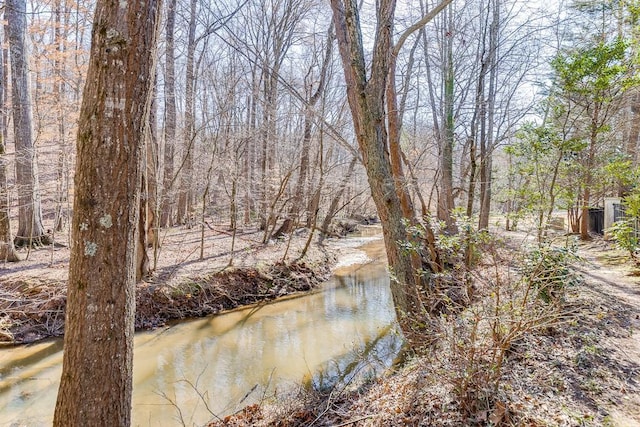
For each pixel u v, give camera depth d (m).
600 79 8.47
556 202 10.45
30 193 9.83
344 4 5.46
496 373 3.28
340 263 13.66
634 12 9.03
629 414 3.00
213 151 10.46
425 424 3.26
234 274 9.51
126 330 2.24
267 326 7.71
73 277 2.14
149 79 2.23
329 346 6.63
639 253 8.39
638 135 12.96
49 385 5.28
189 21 11.95
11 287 7.27
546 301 3.67
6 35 9.77
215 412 4.66
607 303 5.42
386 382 4.58
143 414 4.65
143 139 2.26
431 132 13.45
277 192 12.73
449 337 3.44
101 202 2.10
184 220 16.61
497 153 15.28
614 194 13.64
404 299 5.19
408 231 4.99
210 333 7.31
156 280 8.34
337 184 12.88
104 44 2.06
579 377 3.55
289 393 4.85
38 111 10.51
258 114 16.12
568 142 8.66
